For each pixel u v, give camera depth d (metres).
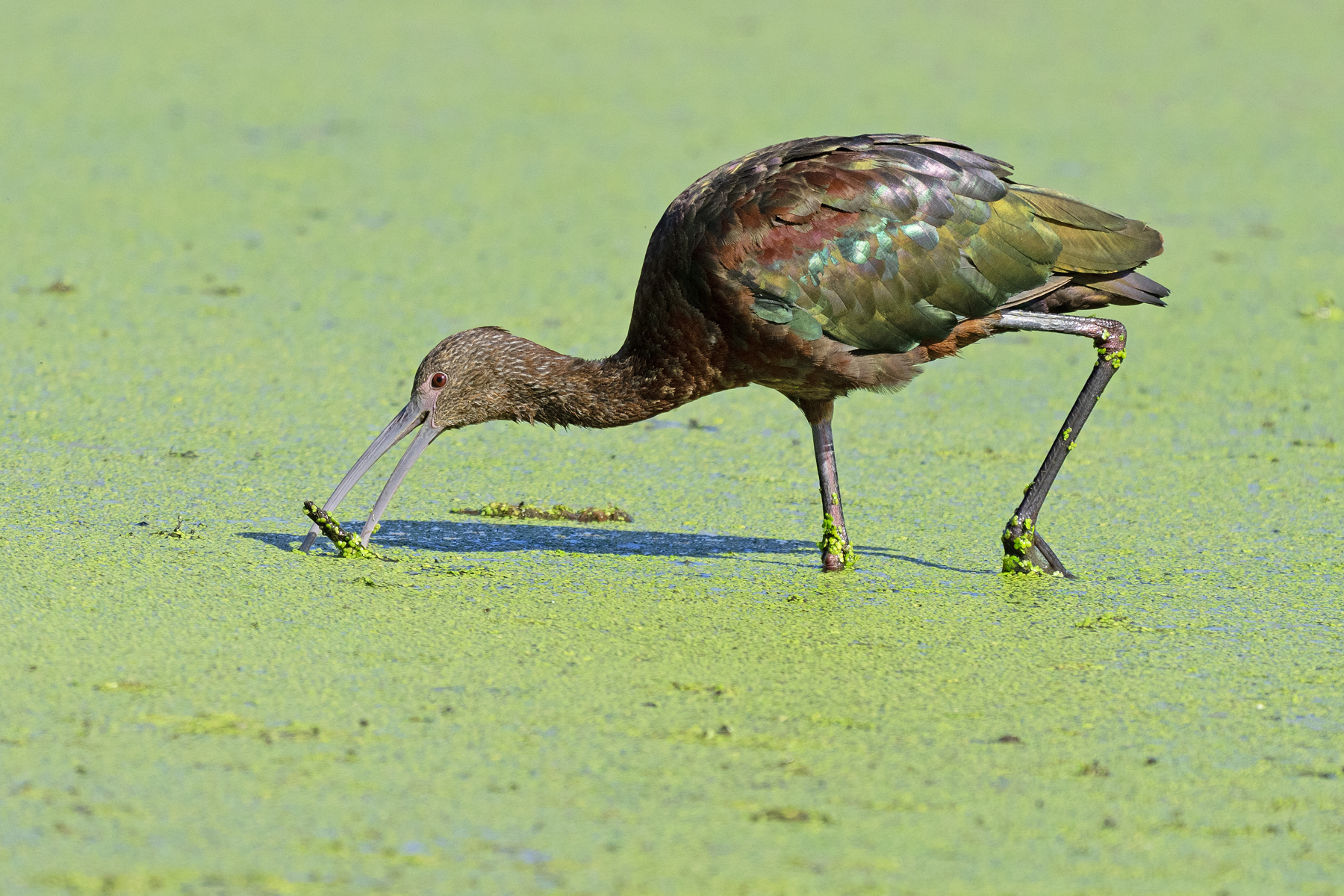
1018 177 24.88
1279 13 40.69
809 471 14.89
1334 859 7.84
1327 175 26.89
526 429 15.88
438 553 12.31
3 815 7.80
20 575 11.27
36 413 15.21
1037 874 7.61
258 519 12.88
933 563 12.53
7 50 32.41
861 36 36.50
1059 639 10.86
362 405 15.97
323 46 33.97
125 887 7.20
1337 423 16.45
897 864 7.66
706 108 29.23
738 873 7.51
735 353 11.72
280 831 7.76
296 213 22.95
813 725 9.28
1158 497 14.26
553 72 32.06
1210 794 8.53
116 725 8.89
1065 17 39.62
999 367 18.53
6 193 23.09
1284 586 12.05
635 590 11.63
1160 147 27.92
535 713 9.30
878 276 11.53
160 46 33.44
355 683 9.64
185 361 16.98
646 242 22.17
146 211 22.59
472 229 22.53
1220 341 19.17
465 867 7.48
